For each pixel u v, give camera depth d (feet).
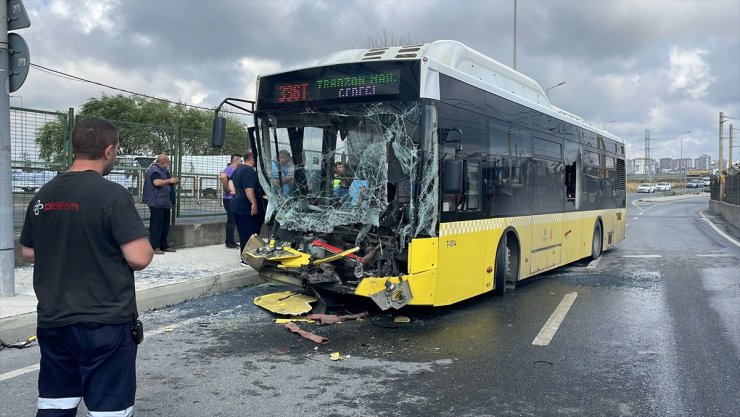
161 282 28.66
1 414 14.71
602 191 48.73
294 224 26.45
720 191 122.62
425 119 23.12
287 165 26.91
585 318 25.99
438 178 23.63
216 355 20.01
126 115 145.69
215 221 45.32
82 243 9.91
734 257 47.85
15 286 27.02
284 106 26.66
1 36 24.80
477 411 15.35
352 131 24.79
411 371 18.58
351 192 24.70
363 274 23.49
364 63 24.49
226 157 46.06
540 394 16.63
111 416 9.95
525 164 32.48
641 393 16.72
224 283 30.89
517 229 31.40
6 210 24.71
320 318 24.57
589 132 45.11
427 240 23.50
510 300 29.91
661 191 313.53
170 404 15.64
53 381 10.30
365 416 14.96
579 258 42.70
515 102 31.24
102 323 9.82
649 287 33.83
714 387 17.24
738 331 23.71
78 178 10.19
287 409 15.35
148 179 37.19
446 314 26.63
